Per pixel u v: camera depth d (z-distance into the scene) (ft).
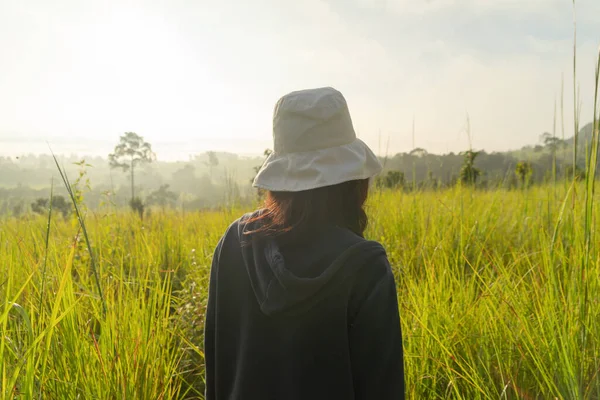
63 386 6.83
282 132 3.85
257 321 3.92
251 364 3.87
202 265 14.46
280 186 3.75
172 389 8.56
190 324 10.26
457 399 7.36
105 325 7.67
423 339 8.29
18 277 9.80
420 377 7.80
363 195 4.08
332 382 3.54
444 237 14.56
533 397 7.39
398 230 16.83
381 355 3.50
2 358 5.55
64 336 7.43
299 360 3.61
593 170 7.62
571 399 6.51
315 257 3.69
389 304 3.55
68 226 19.04
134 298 9.20
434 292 9.71
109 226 17.39
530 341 7.41
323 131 3.74
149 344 7.86
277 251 3.75
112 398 7.08
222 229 19.03
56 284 8.80
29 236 15.15
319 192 3.77
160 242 17.19
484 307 8.96
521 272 11.80
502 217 17.49
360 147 3.92
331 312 3.53
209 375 4.47
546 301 8.18
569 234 10.25
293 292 3.53
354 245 3.60
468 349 8.17
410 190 21.48
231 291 4.25
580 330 7.40
